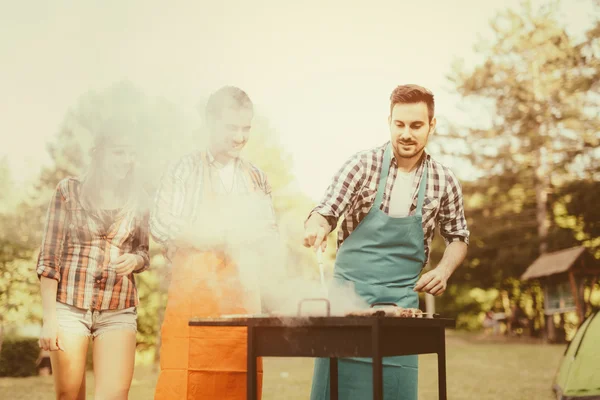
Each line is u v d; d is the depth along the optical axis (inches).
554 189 939.3
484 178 988.6
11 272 374.0
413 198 121.8
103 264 117.5
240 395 115.4
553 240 933.2
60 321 114.5
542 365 430.6
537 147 934.4
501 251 984.9
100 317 116.6
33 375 456.1
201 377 115.3
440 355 103.1
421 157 123.3
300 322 86.0
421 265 123.7
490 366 425.1
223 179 122.6
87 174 120.6
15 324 410.9
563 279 818.2
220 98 118.7
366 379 119.0
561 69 940.0
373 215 120.8
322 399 123.6
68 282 115.5
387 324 84.5
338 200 118.0
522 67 963.3
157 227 117.5
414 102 115.4
